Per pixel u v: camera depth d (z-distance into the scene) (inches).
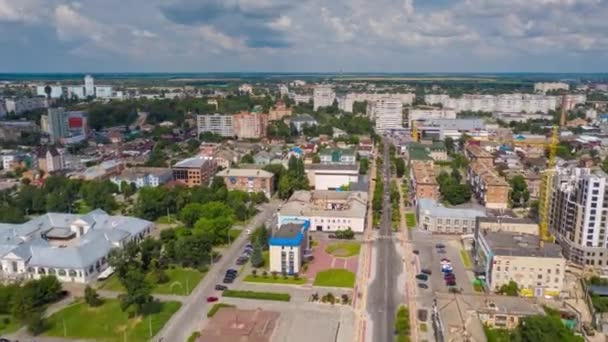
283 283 7603.4
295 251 7824.8
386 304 6904.5
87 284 7637.8
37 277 7790.4
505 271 7239.2
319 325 6254.9
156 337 6018.7
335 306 6835.6
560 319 6033.5
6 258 7834.6
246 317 6274.6
